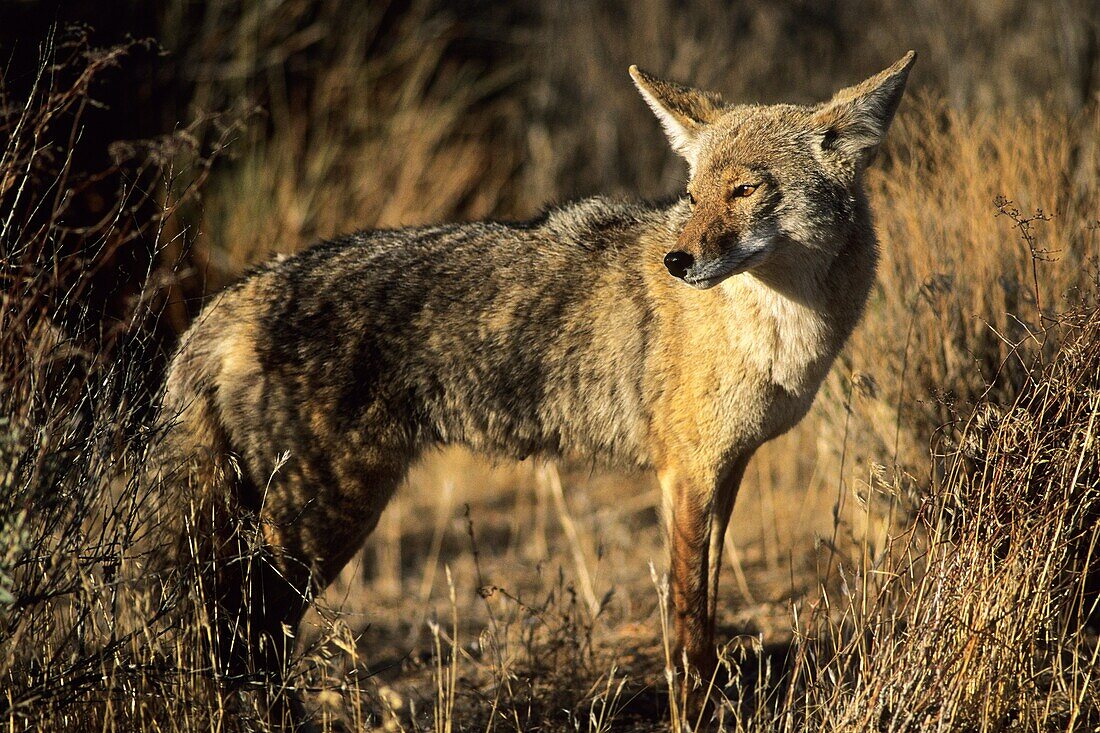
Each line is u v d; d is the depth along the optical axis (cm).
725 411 830
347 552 862
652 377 852
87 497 675
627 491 1595
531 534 1447
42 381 679
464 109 2097
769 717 778
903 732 677
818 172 810
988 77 1927
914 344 998
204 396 846
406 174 1867
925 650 691
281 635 827
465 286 862
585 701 849
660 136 2189
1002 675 697
